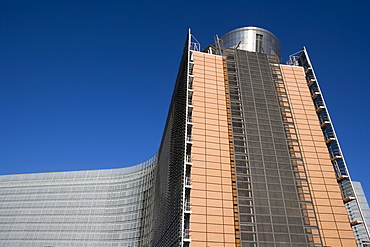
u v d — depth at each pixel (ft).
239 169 185.98
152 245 281.54
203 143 190.39
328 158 206.08
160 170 296.51
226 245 158.20
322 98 237.25
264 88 231.71
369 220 351.46
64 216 386.52
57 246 364.17
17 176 441.68
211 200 170.09
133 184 381.60
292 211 176.35
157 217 268.62
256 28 286.46
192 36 248.93
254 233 163.94
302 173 194.49
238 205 171.12
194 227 159.53
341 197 189.67
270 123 213.05
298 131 215.72
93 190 399.65
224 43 291.38
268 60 253.03
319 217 178.81
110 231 357.82
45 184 424.05
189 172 180.24
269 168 191.21
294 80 247.09
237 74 233.35
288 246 163.63
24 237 382.01
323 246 168.04
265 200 177.06
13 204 415.23
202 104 208.44
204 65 230.68
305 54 269.03
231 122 204.95
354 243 172.76
